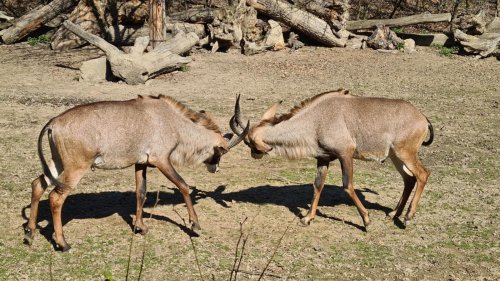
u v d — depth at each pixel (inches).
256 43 894.4
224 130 515.8
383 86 725.3
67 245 311.0
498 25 930.7
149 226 342.6
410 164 346.0
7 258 303.6
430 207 384.2
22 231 331.9
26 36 933.8
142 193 329.7
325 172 349.4
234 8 885.2
